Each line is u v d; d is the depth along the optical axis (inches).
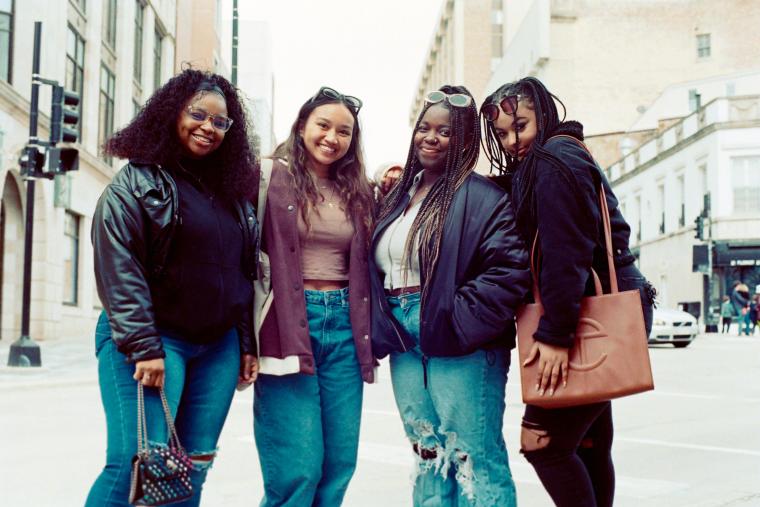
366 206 131.9
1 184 649.6
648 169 1496.1
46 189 742.5
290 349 122.0
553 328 108.6
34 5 716.7
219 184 116.2
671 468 210.7
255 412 129.9
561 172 109.3
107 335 106.1
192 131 111.5
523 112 121.3
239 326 122.7
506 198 120.1
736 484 190.2
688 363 571.8
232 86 119.0
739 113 1202.6
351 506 170.1
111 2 1031.6
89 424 286.2
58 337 788.6
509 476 121.5
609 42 1894.7
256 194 126.9
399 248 126.1
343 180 132.0
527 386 112.6
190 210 109.0
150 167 108.4
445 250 118.1
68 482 192.7
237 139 117.9
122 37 1058.7
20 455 227.1
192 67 118.5
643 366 107.3
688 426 285.0
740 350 730.8
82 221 908.6
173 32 1461.6
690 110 1644.9
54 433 266.2
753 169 1198.3
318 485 132.5
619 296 110.0
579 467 116.3
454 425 119.7
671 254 1371.8
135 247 104.8
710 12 1860.2
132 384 104.1
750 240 1189.1
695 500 172.1
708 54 1860.2
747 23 1834.4
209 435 114.0
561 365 109.7
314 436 126.0
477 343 114.4
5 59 686.5
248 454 230.1
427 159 127.8
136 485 96.4
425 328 118.1
